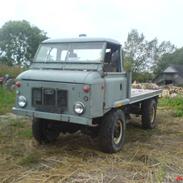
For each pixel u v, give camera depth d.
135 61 72.94
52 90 6.72
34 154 6.75
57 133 7.93
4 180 5.49
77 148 7.40
